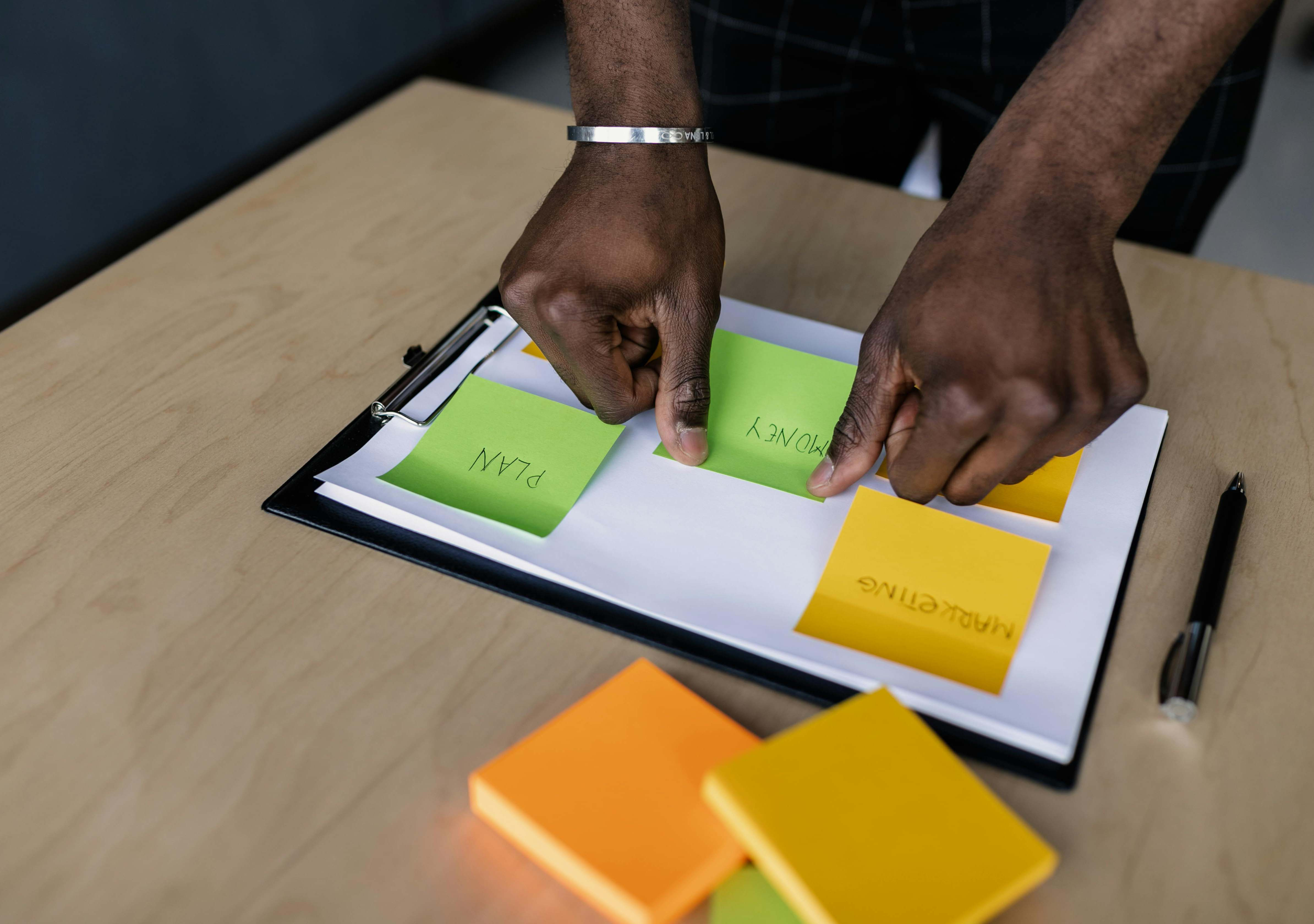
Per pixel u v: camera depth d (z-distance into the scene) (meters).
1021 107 0.50
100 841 0.37
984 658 0.43
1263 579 0.49
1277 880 0.37
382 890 0.36
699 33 1.02
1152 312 0.68
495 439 0.54
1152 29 0.47
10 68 1.67
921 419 0.46
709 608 0.45
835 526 0.50
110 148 1.88
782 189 0.80
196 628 0.45
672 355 0.54
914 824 0.34
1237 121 0.86
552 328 0.51
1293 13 2.60
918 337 0.47
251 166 2.20
